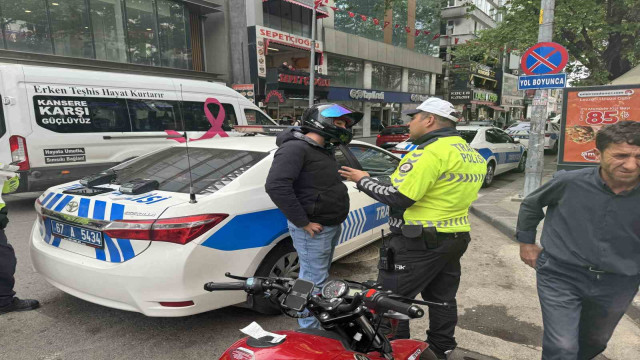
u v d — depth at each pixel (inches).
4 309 130.3
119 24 545.6
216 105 386.3
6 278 129.6
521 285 160.2
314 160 97.7
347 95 997.2
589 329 83.6
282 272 132.0
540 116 288.5
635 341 119.1
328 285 60.3
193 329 123.5
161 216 104.5
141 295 104.3
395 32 1178.6
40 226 130.4
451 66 1481.3
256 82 748.6
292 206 93.9
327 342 59.4
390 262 92.6
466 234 91.7
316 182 98.0
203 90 376.8
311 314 62.9
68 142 286.8
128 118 321.1
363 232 171.2
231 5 738.8
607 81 452.1
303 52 896.9
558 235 78.9
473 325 128.2
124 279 104.7
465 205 90.5
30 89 268.4
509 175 463.8
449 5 1533.0
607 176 71.7
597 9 410.0
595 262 74.4
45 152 275.9
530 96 308.3
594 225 73.7
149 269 103.3
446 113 88.2
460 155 87.6
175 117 352.2
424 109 89.8
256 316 132.0
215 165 133.6
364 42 1032.8
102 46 531.5
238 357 56.5
